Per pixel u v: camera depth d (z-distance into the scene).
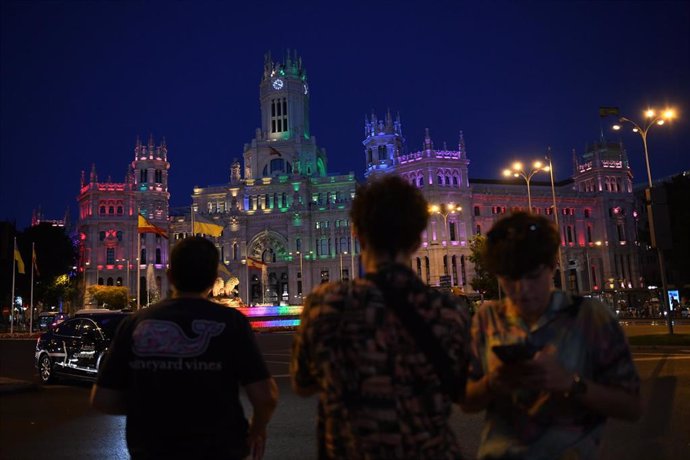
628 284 134.00
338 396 3.43
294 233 136.50
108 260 131.62
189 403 4.34
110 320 21.53
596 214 140.00
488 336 4.09
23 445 11.99
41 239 109.00
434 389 3.40
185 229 138.62
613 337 3.83
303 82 158.75
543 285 3.96
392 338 3.37
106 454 11.21
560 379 3.46
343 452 3.42
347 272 134.38
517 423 3.83
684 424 12.08
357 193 4.08
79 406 16.81
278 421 13.91
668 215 31.02
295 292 134.12
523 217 4.09
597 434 3.79
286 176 139.50
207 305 4.71
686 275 61.88
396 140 147.12
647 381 18.14
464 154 128.50
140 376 4.41
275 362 28.78
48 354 22.30
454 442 3.56
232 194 142.75
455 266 122.94
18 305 115.12
